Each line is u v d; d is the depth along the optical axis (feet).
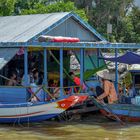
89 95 80.53
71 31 86.84
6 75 85.66
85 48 85.56
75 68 97.50
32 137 67.15
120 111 79.00
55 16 85.66
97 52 91.81
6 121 75.72
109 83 84.02
